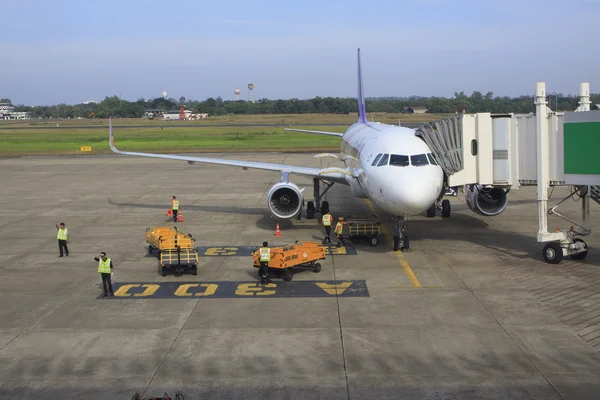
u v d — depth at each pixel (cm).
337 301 1806
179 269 2089
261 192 4241
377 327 1585
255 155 7169
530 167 2322
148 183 4812
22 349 1474
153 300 1842
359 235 2531
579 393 1210
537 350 1423
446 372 1313
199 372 1331
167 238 2292
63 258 2395
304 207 3556
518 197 3897
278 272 2078
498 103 16475
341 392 1228
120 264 2284
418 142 2356
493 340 1488
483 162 2400
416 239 2656
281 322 1634
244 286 1977
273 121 17225
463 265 2200
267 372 1326
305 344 1477
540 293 1853
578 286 1916
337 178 2942
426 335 1525
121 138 10762
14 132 13050
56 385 1281
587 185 2141
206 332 1568
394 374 1307
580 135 2125
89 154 7794
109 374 1330
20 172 5716
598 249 2414
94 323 1648
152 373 1330
